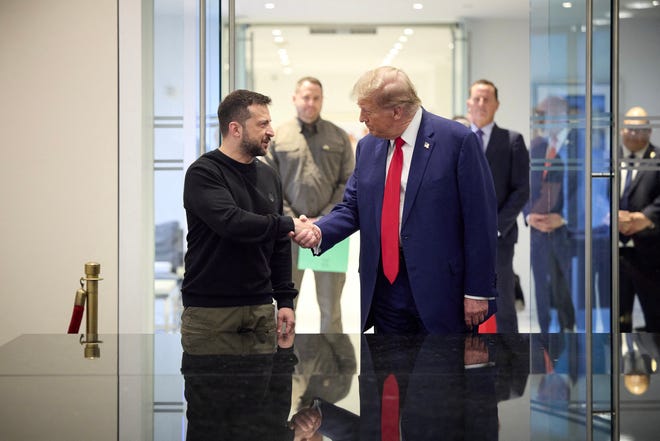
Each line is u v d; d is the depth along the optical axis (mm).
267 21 9359
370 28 9656
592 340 2031
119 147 4555
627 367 1720
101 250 4875
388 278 2920
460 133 2883
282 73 11039
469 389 1508
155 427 1280
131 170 4555
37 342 2012
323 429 1254
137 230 4590
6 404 1420
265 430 1252
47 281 4887
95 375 1632
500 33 9414
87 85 4867
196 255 2779
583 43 4434
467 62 9438
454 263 2896
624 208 4492
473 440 1213
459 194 2883
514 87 9453
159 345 1953
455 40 9758
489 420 1312
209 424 1287
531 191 4637
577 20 4441
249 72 10781
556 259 4613
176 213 4566
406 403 1407
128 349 1906
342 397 1441
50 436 1243
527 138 9461
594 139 4457
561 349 1904
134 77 4516
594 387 1543
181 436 1231
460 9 8930
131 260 4605
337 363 1725
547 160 4586
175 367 1694
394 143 2943
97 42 4855
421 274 2857
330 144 5660
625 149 4438
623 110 4418
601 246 4508
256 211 2854
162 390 1501
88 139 4875
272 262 2979
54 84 4871
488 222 2885
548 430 1268
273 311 2842
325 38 9984
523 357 1811
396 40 10070
